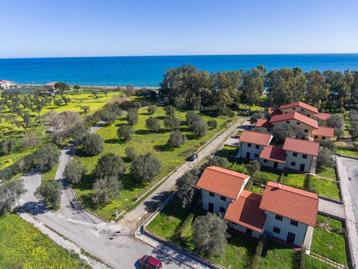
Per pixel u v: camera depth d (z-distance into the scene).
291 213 31.08
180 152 59.56
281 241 32.53
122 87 173.12
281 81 96.50
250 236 33.34
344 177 48.59
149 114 91.75
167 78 119.06
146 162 45.50
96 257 30.25
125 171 50.09
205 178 37.91
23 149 63.44
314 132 63.62
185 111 96.69
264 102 108.75
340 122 69.50
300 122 63.62
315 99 89.12
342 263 29.48
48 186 39.34
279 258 29.97
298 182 46.16
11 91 147.75
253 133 55.41
